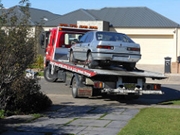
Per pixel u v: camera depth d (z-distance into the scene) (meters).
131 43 13.99
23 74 10.24
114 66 14.37
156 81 24.47
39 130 8.77
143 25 38.84
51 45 20.12
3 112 10.28
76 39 17.52
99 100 14.37
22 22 9.64
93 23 35.59
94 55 13.63
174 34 38.16
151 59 39.22
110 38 14.21
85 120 10.03
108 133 8.52
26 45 9.54
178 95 16.81
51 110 11.58
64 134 8.38
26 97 10.85
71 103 13.28
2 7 9.52
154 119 10.02
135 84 13.26
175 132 8.50
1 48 9.13
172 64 30.75
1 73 9.27
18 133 8.45
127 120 10.06
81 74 14.19
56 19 40.41
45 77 21.27
